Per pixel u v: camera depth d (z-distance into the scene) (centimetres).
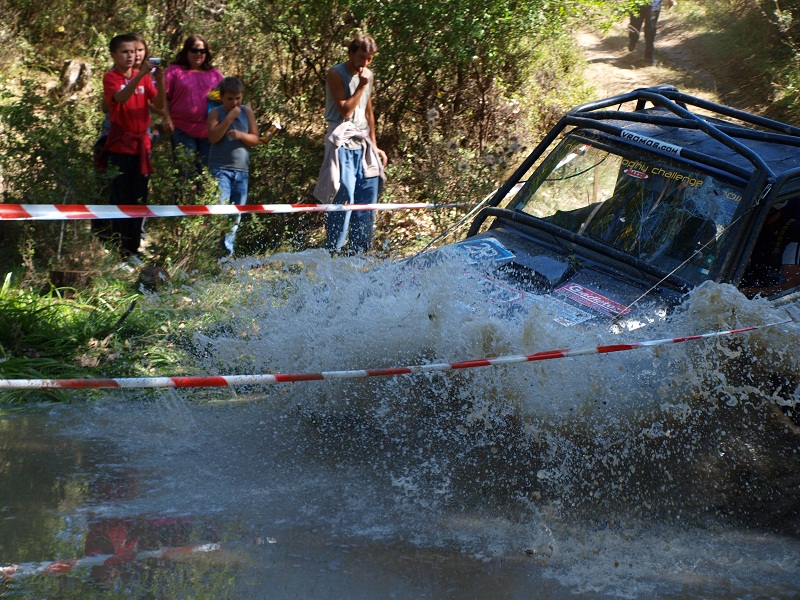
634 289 574
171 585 384
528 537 462
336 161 951
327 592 388
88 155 966
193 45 974
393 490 505
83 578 385
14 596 365
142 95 912
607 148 661
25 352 675
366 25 1180
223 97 925
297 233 1062
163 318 762
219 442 564
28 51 1370
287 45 1245
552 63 1467
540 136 1345
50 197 888
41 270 839
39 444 545
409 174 1121
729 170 585
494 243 631
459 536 457
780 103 1648
